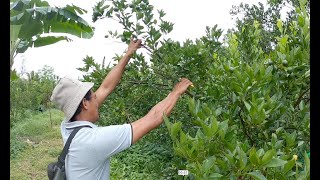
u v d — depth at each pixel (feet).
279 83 7.60
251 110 6.31
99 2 9.40
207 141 5.70
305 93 7.73
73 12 21.22
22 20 20.48
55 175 7.29
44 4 21.90
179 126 5.83
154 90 10.57
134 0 9.43
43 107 46.52
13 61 23.61
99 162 7.25
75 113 7.60
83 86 7.64
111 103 11.40
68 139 7.34
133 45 9.45
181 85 7.99
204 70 9.36
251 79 7.09
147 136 12.46
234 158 5.37
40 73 47.93
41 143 33.88
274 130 7.29
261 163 5.03
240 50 9.80
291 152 6.36
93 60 11.25
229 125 7.17
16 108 41.70
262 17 16.52
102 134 7.18
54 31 22.41
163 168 11.74
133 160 22.12
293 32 8.37
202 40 10.50
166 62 9.06
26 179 25.54
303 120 7.10
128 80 10.12
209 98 8.21
